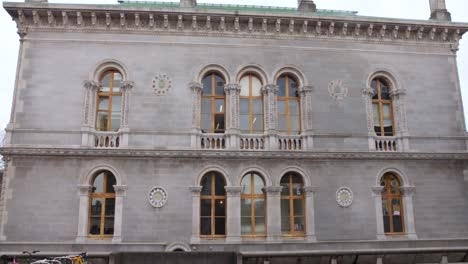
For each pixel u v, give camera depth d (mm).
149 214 20359
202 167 21109
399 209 22688
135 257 16750
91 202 20609
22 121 20656
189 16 22141
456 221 22609
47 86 21188
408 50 24359
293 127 22906
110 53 21922
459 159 23203
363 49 23875
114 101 21953
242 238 20953
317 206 21547
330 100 22938
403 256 21266
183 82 22047
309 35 23469
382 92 24234
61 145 20609
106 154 20516
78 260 16359
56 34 21750
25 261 18703
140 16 21938
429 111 23781
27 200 19891
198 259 16938
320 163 22016
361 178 22172
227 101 22234
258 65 22734
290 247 20828
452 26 24312
